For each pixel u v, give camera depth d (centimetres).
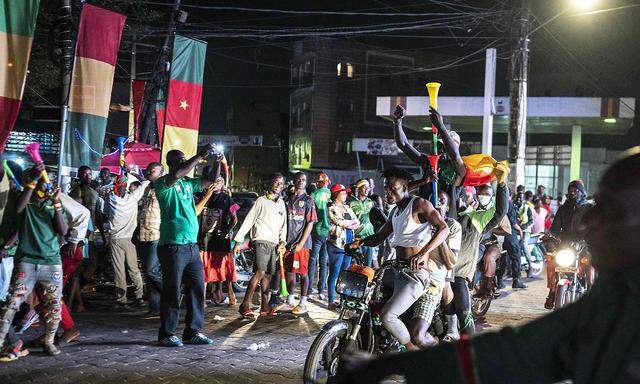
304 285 952
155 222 875
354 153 4953
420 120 2803
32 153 624
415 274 524
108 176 1146
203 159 718
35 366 629
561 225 905
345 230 1009
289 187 1057
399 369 169
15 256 636
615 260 154
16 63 783
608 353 147
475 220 661
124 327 815
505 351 162
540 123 2958
